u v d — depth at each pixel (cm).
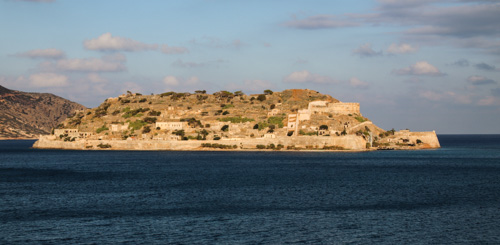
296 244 8512
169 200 12556
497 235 9062
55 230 9369
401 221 10088
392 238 8869
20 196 13325
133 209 11331
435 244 8525
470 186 15450
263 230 9369
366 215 10656
